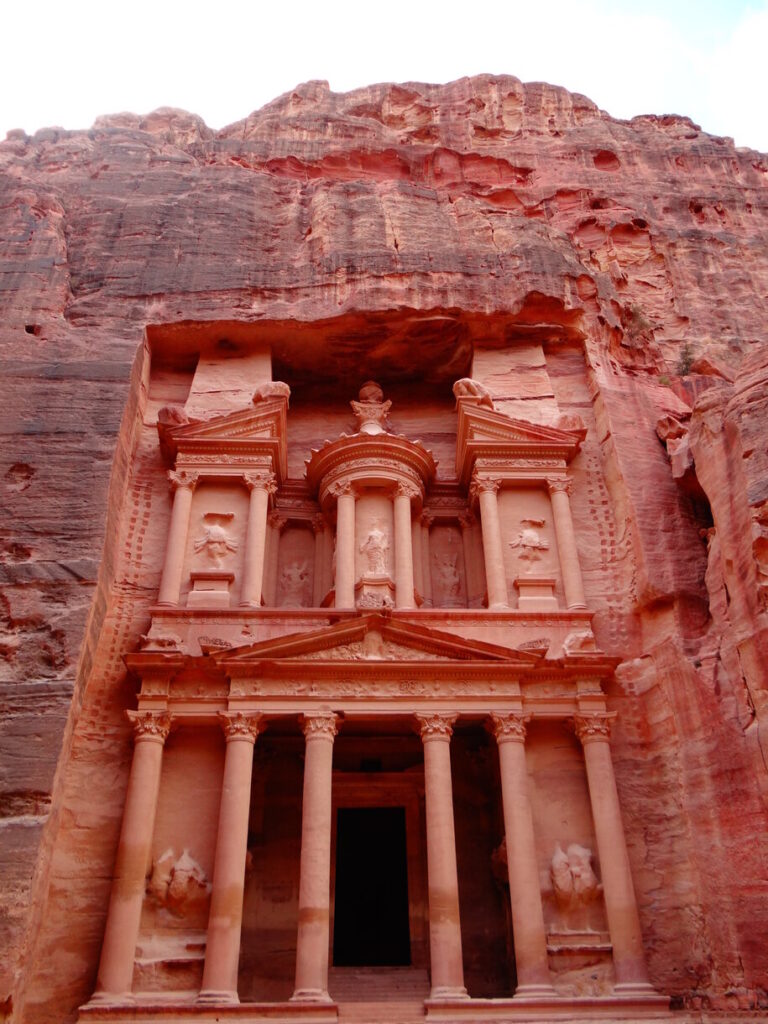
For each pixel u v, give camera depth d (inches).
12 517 666.2
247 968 630.5
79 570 644.1
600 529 782.5
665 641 670.5
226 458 792.9
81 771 621.3
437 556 837.2
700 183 1288.1
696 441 695.7
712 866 563.5
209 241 952.3
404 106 1417.3
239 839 582.2
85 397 754.8
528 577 734.5
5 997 469.4
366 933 753.6
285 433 832.3
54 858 582.2
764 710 548.1
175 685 646.5
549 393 874.8
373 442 804.6
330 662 644.1
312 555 832.9
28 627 614.2
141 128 1299.2
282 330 882.1
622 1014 527.8
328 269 911.7
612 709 669.3
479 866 687.7
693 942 565.3
